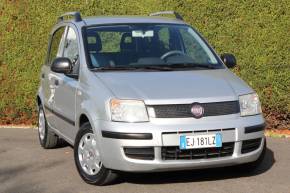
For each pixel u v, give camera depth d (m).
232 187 8.11
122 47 9.14
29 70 13.72
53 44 10.78
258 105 8.25
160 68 8.67
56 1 13.43
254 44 11.89
